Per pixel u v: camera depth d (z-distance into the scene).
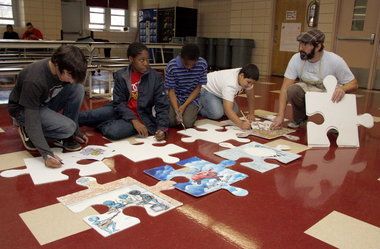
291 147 2.22
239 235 1.21
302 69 2.56
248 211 1.38
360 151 2.22
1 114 2.95
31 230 1.19
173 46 4.79
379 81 5.70
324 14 6.16
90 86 3.94
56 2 8.65
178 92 2.70
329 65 2.45
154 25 9.05
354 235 1.24
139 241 1.15
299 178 1.74
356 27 5.81
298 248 1.15
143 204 1.38
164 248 1.12
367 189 1.64
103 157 1.89
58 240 1.13
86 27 9.63
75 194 1.44
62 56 1.52
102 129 2.29
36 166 1.73
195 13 8.73
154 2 9.81
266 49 7.34
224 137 2.38
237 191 1.55
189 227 1.24
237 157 1.98
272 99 4.19
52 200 1.40
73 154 1.92
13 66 3.43
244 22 7.71
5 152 1.95
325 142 2.27
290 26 6.93
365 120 2.31
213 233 1.21
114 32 9.89
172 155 1.98
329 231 1.26
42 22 8.52
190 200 1.45
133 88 2.33
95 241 1.14
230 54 7.57
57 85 1.78
